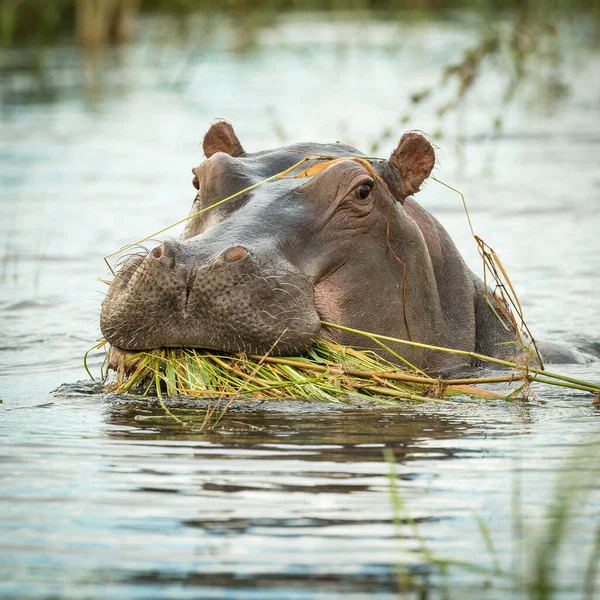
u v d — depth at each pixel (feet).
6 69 345.51
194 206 97.40
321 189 92.79
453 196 199.41
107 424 77.82
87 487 63.05
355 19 471.21
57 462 67.97
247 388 84.12
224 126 105.29
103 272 147.74
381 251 94.94
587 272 147.13
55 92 313.73
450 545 55.06
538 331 119.24
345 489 62.85
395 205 97.14
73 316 125.39
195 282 82.94
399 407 83.71
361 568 52.37
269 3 447.83
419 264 98.84
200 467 66.90
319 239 91.61
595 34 399.65
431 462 68.23
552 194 199.62
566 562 53.31
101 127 268.21
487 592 49.98
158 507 59.82
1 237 168.25
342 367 86.94
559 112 287.07
